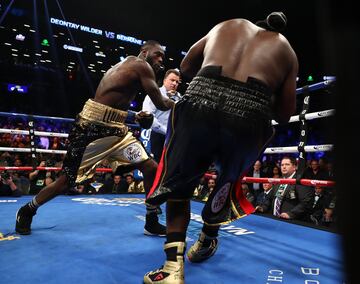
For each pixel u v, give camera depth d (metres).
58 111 26.61
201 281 1.59
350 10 0.25
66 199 4.61
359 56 0.25
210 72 1.48
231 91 1.42
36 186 5.76
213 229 1.80
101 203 4.22
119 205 4.05
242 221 3.20
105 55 27.39
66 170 2.45
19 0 24.72
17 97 25.25
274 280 1.61
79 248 2.10
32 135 5.02
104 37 26.22
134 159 2.59
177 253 1.43
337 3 0.25
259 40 1.54
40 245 2.15
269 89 1.46
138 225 2.85
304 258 1.99
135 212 3.53
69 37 26.48
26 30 25.66
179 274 1.39
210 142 1.43
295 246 2.26
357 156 0.27
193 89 1.49
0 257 1.88
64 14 25.56
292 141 14.91
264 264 1.86
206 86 1.46
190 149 1.43
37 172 5.86
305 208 3.57
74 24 25.66
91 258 1.90
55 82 26.59
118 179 6.14
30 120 5.02
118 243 2.25
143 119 2.71
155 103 2.46
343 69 0.26
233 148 1.43
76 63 27.33
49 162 6.12
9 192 4.86
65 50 26.88
